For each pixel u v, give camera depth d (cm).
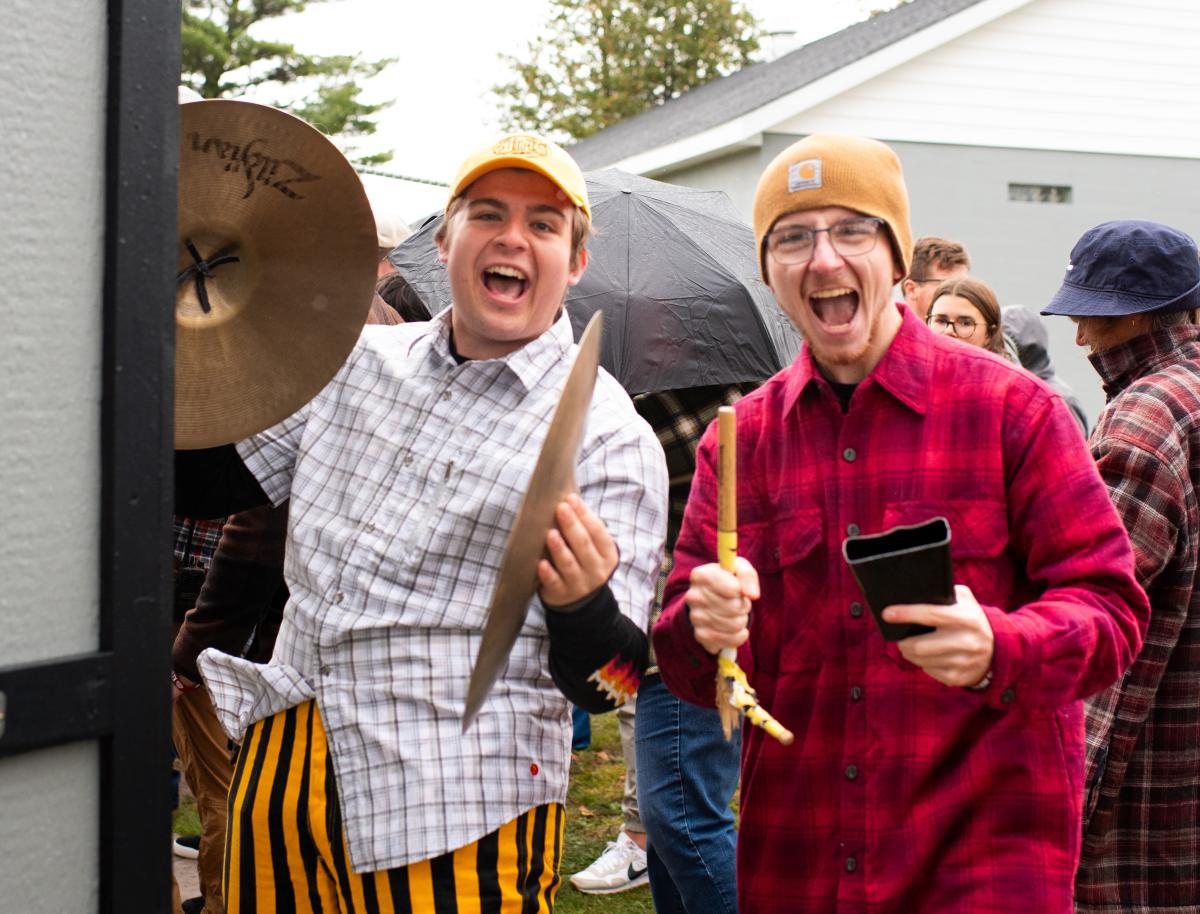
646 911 420
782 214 198
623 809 441
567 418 170
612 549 188
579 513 185
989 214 1355
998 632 175
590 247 434
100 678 140
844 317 198
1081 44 1371
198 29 2219
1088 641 180
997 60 1342
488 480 211
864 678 196
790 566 204
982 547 192
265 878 216
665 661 213
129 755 142
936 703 191
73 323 139
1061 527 189
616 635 195
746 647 207
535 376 221
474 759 206
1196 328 295
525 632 213
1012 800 189
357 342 229
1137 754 279
